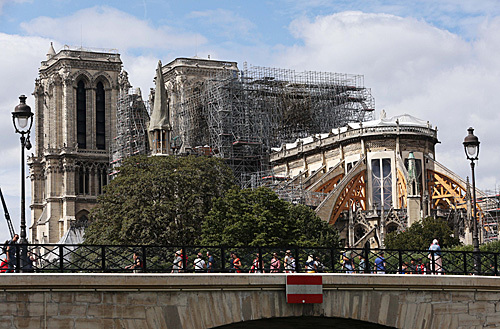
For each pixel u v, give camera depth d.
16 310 42.28
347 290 50.00
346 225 179.62
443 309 53.03
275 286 48.00
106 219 132.88
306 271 55.31
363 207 184.00
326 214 172.62
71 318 43.28
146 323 44.69
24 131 50.72
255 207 117.44
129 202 129.38
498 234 166.00
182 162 138.88
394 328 51.78
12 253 46.09
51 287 42.81
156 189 130.62
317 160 197.12
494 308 54.75
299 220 142.25
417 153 183.75
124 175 139.12
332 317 49.59
